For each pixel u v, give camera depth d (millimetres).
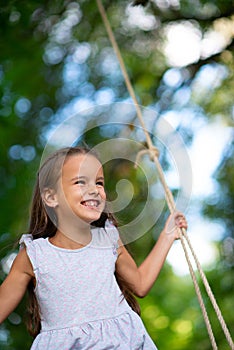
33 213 3289
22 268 3186
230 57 7242
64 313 3115
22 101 8398
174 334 9406
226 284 8383
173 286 9523
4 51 7605
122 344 3074
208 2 7016
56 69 8344
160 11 7277
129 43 8023
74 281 3148
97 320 3113
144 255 7516
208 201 8359
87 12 7777
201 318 9453
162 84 7883
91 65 8398
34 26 7289
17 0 6656
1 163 8125
